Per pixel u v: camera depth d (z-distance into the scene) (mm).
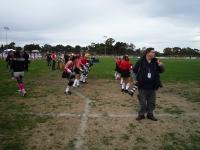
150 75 9555
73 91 16141
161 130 8812
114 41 163125
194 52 178625
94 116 10352
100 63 55562
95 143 7746
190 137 8211
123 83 16062
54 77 24203
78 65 18000
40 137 8156
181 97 14453
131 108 11703
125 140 7965
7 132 8523
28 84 19219
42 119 9891
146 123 9500
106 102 12883
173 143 7746
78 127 9055
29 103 12555
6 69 32031
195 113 10938
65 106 11977
